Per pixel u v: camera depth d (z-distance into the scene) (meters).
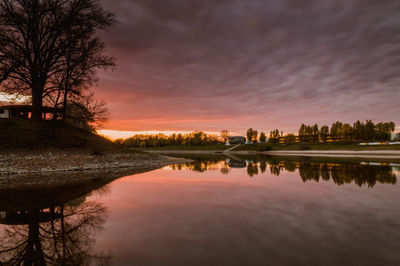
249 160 37.69
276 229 5.26
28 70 27.23
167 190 10.36
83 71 28.58
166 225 5.58
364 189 10.39
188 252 4.07
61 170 19.17
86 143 29.30
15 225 5.78
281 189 10.55
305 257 3.84
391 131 104.56
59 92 29.06
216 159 42.31
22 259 3.99
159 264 3.63
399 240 4.58
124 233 5.07
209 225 5.57
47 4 25.72
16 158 20.27
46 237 4.97
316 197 8.77
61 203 7.96
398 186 11.11
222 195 9.23
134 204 7.77
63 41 27.53
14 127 26.34
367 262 3.66
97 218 6.19
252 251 4.09
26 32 25.59
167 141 168.62
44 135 26.80
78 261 3.83
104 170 19.94
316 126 120.38
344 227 5.38
